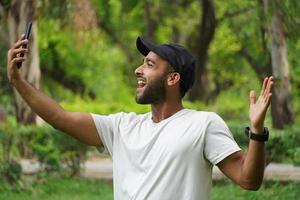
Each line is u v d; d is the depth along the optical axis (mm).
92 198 14234
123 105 27219
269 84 4570
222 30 35438
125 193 4820
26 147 17141
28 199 14266
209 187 4832
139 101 4992
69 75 39250
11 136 15664
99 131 5055
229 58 39000
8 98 31781
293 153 14766
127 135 4930
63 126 5066
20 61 4965
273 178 14789
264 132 4551
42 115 5043
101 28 36156
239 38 33844
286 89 24188
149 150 4805
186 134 4758
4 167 15406
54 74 39000
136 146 4836
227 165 4754
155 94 4945
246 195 13531
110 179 17859
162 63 4949
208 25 29406
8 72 5000
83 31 20141
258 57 33750
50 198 14375
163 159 4734
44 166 16750
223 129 4793
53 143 17109
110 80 42000
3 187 15234
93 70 40469
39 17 20734
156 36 36156
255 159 4551
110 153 5062
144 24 36844
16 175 15461
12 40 20203
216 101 43688
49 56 34938
